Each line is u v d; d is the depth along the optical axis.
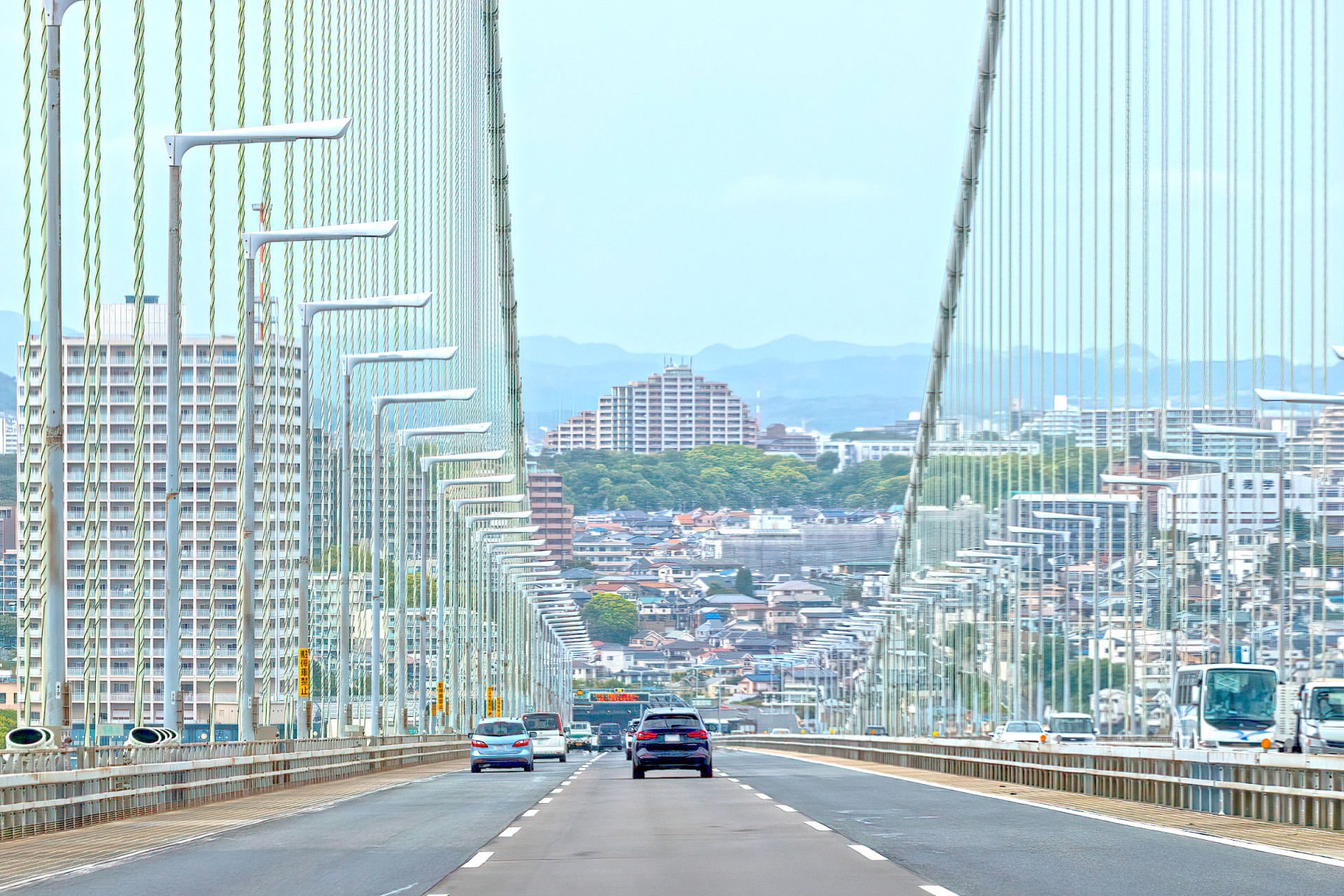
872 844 57.75
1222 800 73.56
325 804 91.06
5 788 63.53
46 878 49.09
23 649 120.38
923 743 146.00
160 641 172.00
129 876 49.53
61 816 69.25
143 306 129.25
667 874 48.12
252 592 113.31
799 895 42.44
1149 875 46.81
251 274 115.69
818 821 70.12
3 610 169.88
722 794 96.56
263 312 169.25
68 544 164.38
